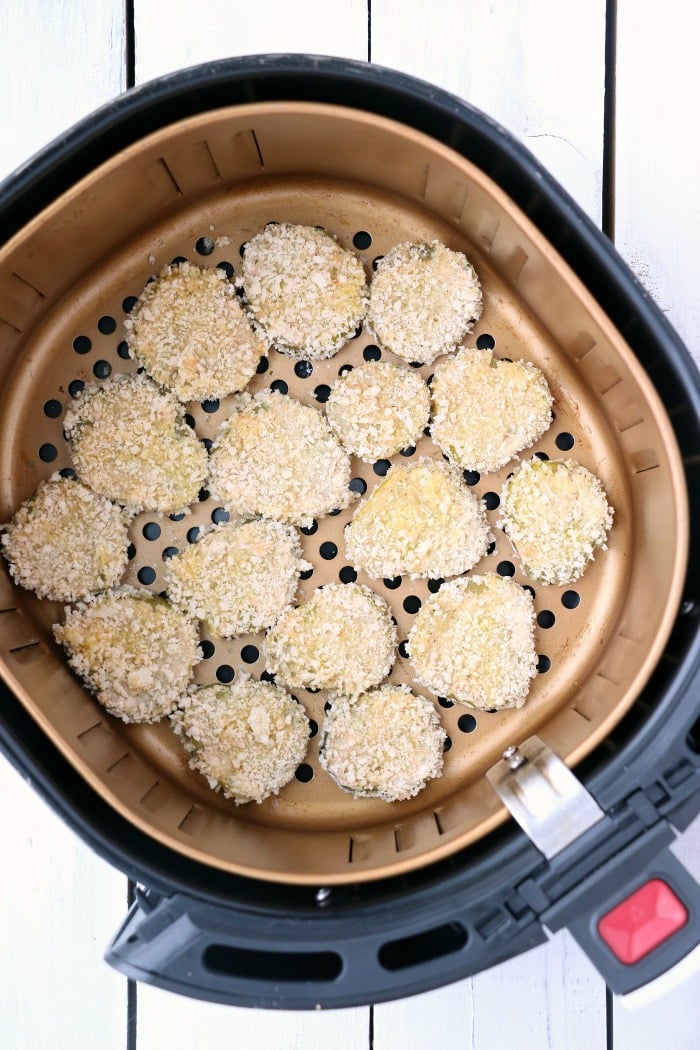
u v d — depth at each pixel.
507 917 0.32
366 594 0.40
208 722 0.39
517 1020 0.43
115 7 0.43
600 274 0.34
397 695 0.39
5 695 0.34
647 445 0.36
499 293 0.40
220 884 0.34
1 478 0.39
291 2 0.43
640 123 0.43
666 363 0.34
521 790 0.33
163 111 0.35
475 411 0.39
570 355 0.39
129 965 0.32
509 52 0.43
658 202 0.43
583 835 0.32
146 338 0.39
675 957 0.31
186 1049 0.43
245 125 0.35
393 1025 0.43
